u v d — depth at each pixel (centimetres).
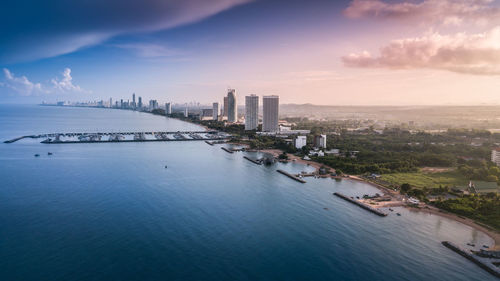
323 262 15838
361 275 14812
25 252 16025
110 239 17525
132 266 15025
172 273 14588
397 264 15762
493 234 18975
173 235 18212
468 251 16738
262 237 18300
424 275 14838
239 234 18588
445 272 15088
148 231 18625
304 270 15112
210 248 16888
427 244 17762
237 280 14225
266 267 15300
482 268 15388
